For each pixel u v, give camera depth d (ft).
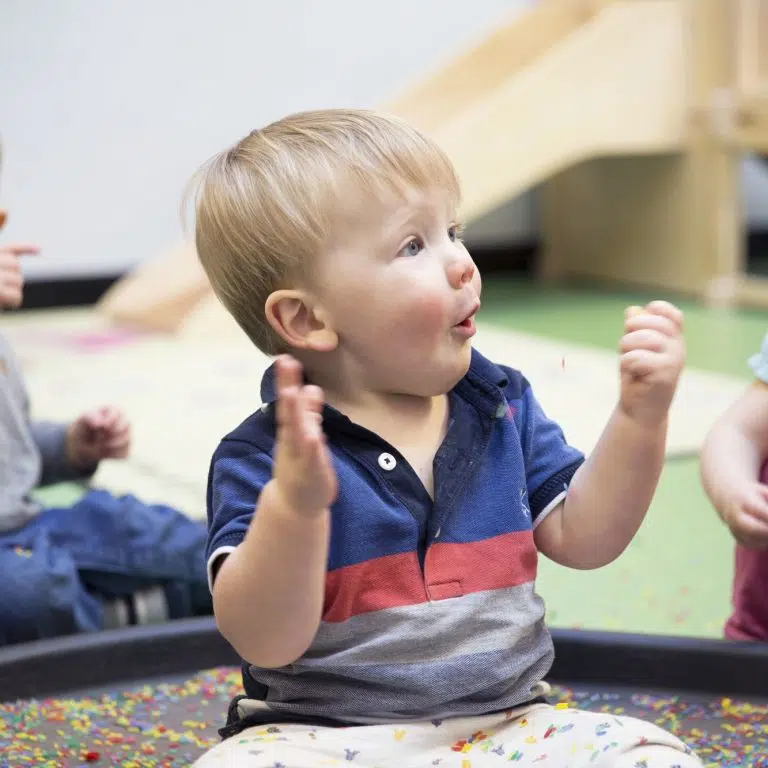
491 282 15.74
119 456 5.12
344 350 3.01
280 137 3.09
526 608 2.98
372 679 2.85
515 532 3.01
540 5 16.12
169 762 3.50
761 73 13.21
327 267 2.94
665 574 5.35
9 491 4.66
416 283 2.91
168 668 4.18
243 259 3.05
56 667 4.04
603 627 4.74
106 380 10.00
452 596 2.90
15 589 4.29
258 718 2.99
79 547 4.58
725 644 3.87
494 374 3.11
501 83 15.23
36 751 3.56
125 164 14.55
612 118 13.43
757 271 15.25
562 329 12.07
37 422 5.20
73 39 14.11
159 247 14.82
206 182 3.15
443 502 2.95
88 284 14.53
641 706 3.80
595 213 15.29
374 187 2.91
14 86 13.96
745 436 3.96
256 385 9.71
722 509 3.75
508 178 13.03
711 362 10.16
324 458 2.44
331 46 15.16
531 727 2.91
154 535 4.60
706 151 13.76
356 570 2.86
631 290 14.73
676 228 14.17
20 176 14.12
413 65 15.64
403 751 2.84
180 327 12.02
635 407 2.95
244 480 2.89
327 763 2.76
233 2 14.69
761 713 3.70
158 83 14.53
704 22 13.57
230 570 2.64
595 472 3.05
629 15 13.38
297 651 2.69
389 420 3.03
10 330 12.88
